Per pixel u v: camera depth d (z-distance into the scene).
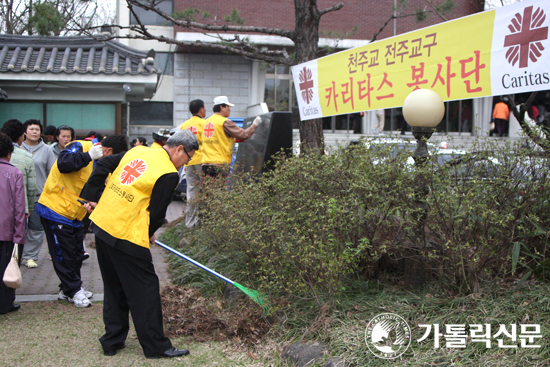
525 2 3.56
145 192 3.24
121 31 16.52
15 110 11.41
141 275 3.28
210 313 4.02
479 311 3.08
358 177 3.62
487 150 3.42
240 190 4.58
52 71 10.63
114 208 3.25
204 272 4.94
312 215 3.57
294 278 3.63
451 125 17.48
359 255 3.66
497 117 15.19
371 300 3.54
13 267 4.05
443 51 4.14
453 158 3.53
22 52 11.38
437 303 3.26
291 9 16.03
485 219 3.21
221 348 3.51
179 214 10.51
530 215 3.22
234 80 17.23
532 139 3.41
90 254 6.65
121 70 11.05
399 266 4.03
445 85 4.14
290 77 17.53
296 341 3.30
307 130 6.13
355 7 16.33
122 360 3.34
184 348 3.52
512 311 3.02
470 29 3.93
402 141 3.83
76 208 4.42
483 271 3.41
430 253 3.41
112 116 11.82
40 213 4.41
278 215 3.77
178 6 15.52
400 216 3.52
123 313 3.47
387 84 4.67
